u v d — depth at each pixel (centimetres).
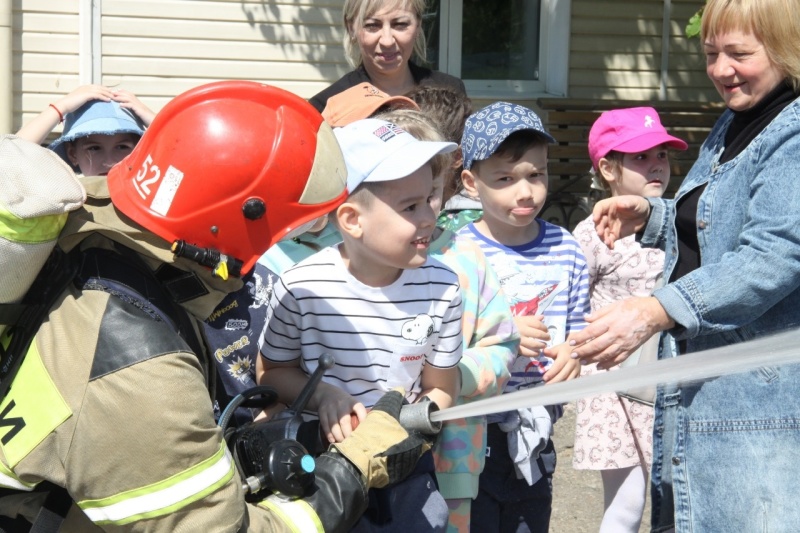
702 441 259
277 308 241
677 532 264
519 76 841
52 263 175
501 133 302
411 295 239
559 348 282
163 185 175
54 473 164
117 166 188
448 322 244
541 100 805
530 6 830
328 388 228
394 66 426
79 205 166
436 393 246
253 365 253
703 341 260
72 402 162
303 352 241
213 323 247
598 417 348
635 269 366
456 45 826
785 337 183
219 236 177
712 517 257
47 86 720
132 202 176
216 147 175
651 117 403
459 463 262
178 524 163
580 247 349
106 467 161
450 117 337
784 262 236
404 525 218
